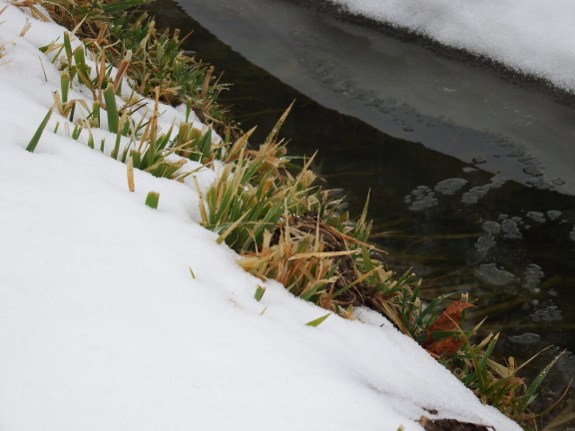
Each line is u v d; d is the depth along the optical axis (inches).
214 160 96.9
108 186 70.7
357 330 68.5
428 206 123.3
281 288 69.7
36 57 100.0
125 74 121.8
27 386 41.8
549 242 115.6
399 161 134.9
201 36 181.6
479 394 80.8
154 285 55.2
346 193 125.1
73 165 72.0
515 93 159.0
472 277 107.6
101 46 126.6
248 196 79.0
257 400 45.7
